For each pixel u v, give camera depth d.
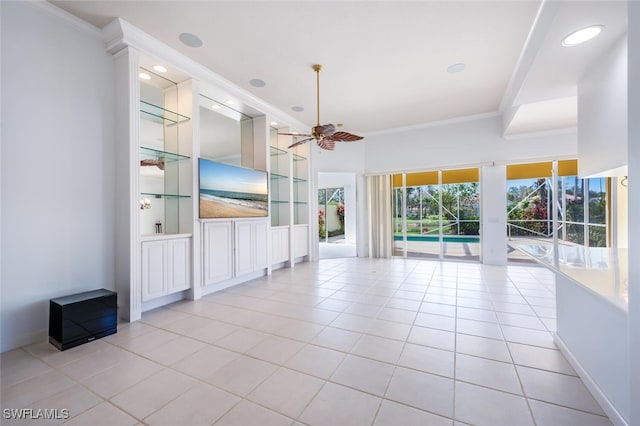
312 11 2.75
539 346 2.41
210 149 5.73
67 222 2.79
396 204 7.41
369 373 2.04
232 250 4.36
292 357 2.27
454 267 5.73
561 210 5.60
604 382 1.67
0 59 2.38
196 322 3.00
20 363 2.19
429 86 4.43
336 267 5.91
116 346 2.47
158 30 3.05
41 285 2.61
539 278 4.73
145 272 3.20
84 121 2.92
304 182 6.59
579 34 1.93
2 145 2.39
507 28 3.00
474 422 1.55
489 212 5.92
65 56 2.79
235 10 2.74
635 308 1.16
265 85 4.37
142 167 3.74
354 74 4.02
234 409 1.68
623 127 1.83
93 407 1.70
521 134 5.55
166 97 3.98
